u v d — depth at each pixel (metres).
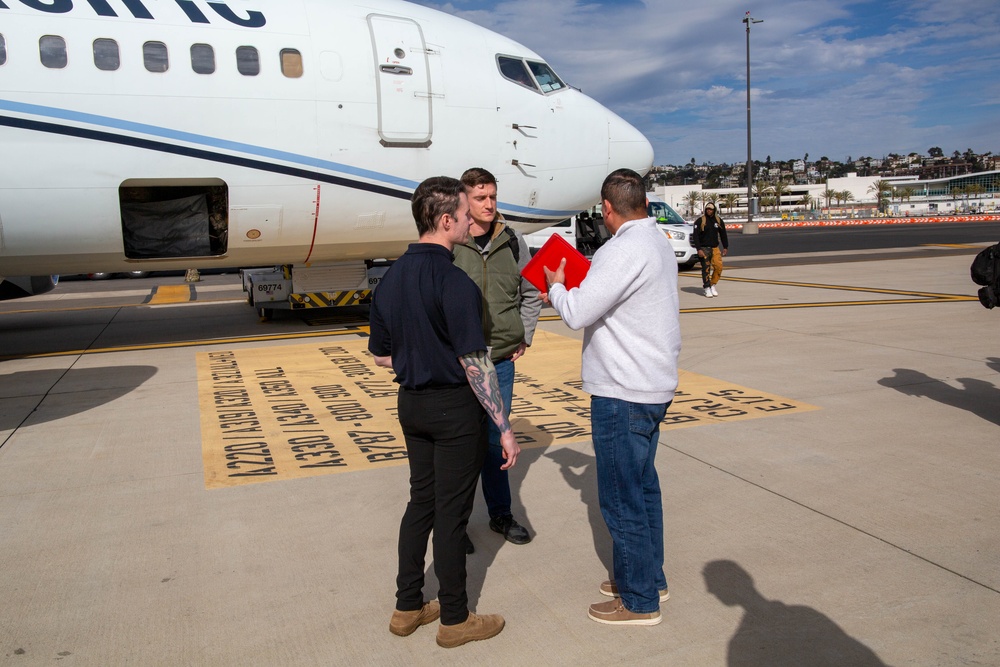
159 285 18.30
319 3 8.38
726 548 3.22
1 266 7.97
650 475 2.73
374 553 3.26
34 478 4.24
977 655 2.41
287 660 2.48
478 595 2.90
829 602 2.76
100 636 2.63
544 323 9.97
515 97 9.25
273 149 7.96
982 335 8.02
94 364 7.66
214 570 3.12
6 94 6.94
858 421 5.03
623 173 2.60
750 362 6.99
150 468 4.39
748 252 23.31
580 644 2.56
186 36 7.55
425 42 8.70
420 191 2.55
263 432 5.11
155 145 7.49
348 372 7.05
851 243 26.31
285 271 10.13
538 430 5.01
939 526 3.38
